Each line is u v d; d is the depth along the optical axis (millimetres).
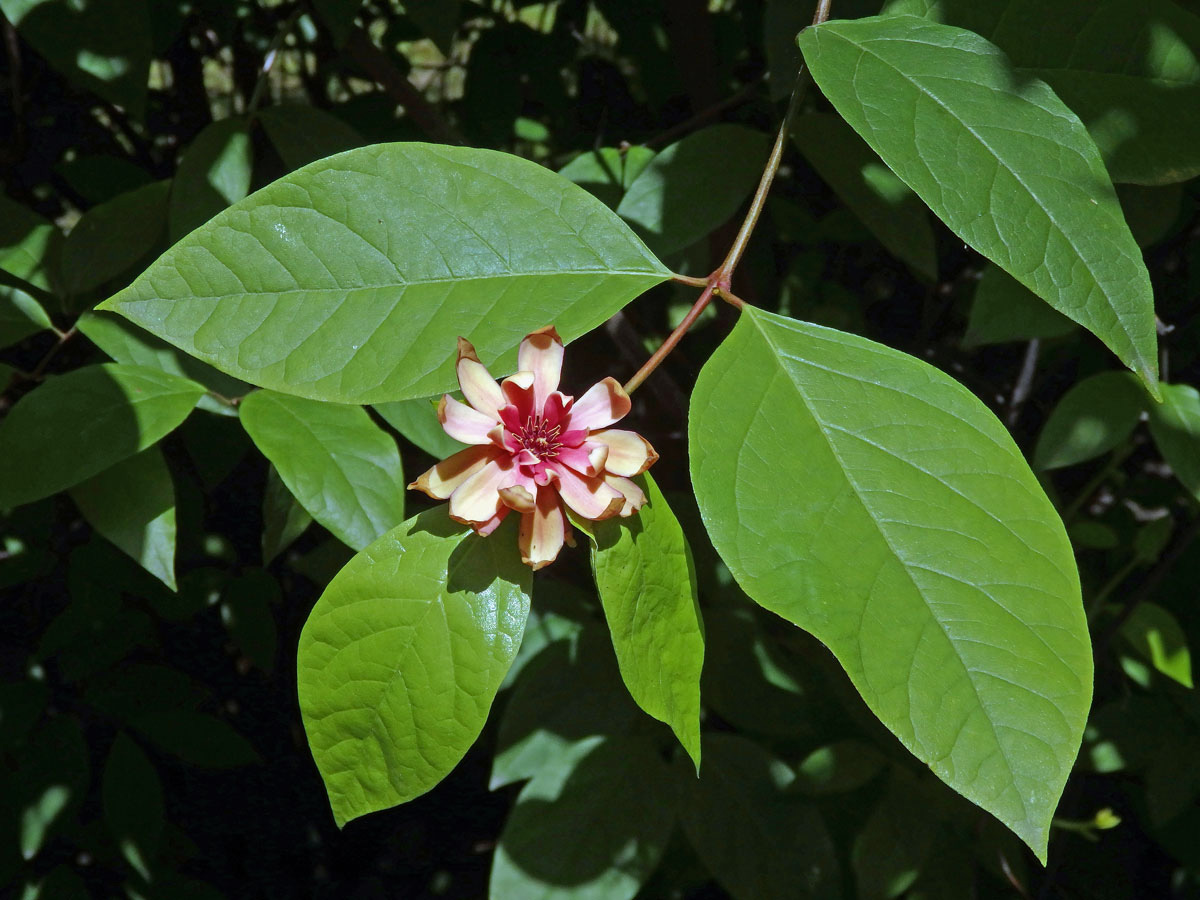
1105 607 867
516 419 357
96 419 541
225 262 375
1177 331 902
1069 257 361
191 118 1094
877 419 348
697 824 760
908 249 666
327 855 1254
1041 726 312
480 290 382
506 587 349
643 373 367
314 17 1022
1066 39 462
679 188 612
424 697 346
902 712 315
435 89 1260
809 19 575
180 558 1017
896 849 789
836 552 332
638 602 344
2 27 986
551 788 731
